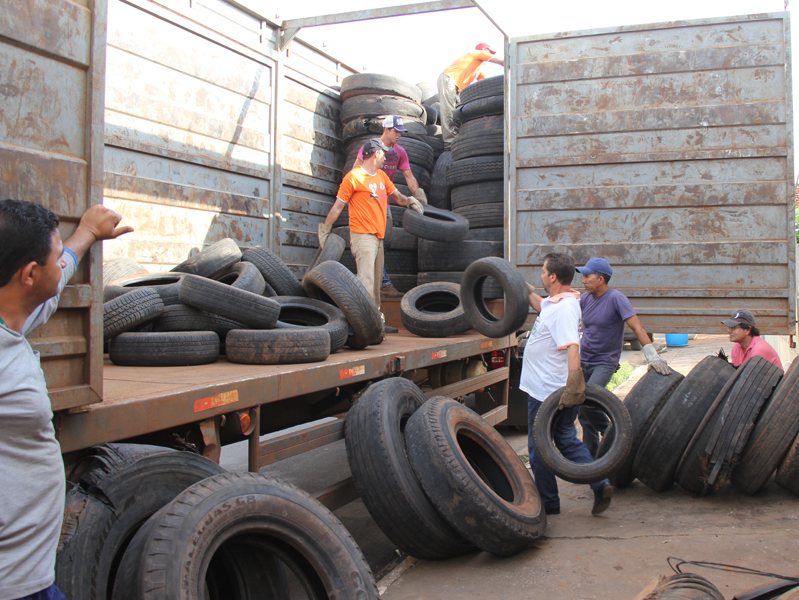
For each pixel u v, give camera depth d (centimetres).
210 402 256
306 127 768
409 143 796
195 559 189
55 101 194
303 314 477
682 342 1705
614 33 606
